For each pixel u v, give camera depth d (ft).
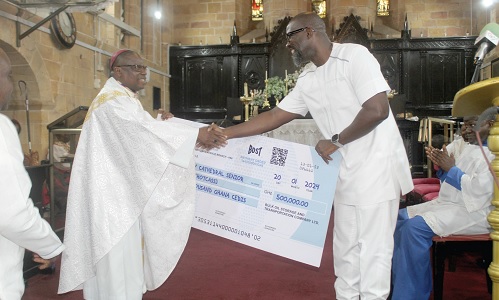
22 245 6.04
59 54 28.50
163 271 10.37
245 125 10.01
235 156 10.25
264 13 47.96
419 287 10.49
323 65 8.91
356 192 8.61
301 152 9.63
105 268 10.01
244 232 10.15
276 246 9.89
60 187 19.13
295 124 25.40
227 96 44.11
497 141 6.31
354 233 8.85
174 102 45.37
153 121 10.05
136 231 10.38
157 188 10.18
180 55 45.16
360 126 8.17
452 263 14.65
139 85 10.89
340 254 9.10
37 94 26.91
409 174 9.04
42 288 13.38
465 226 10.52
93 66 32.45
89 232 10.03
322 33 8.82
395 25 46.52
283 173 9.82
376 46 42.06
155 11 42.63
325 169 9.33
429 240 10.57
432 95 41.70
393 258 11.09
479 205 10.22
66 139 21.39
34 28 24.25
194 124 10.82
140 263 10.46
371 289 8.50
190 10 47.91
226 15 47.50
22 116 27.17
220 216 10.39
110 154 10.13
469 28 45.06
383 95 8.13
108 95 10.28
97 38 33.06
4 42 23.85
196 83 44.88
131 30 38.81
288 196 9.77
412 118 34.06
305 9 46.75
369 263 8.54
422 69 41.75
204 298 12.45
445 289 13.00
